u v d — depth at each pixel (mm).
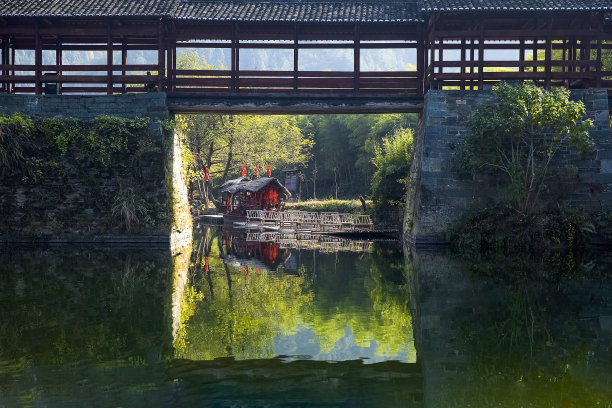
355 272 15523
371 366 7605
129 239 21438
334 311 10727
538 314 10289
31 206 21297
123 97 22125
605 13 21500
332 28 23516
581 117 21438
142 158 21531
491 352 8102
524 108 18906
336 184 61469
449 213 21188
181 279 14172
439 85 22047
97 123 21406
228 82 22953
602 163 21000
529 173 20547
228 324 9680
